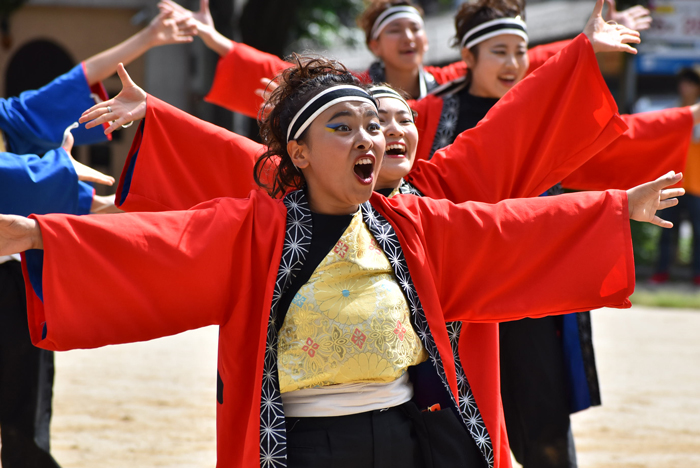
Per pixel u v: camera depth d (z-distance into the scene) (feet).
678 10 80.07
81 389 36.81
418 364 16.96
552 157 20.71
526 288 17.34
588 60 20.30
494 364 18.25
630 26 27.02
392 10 28.99
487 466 16.70
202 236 15.80
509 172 19.94
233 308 16.28
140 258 15.43
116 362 41.73
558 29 89.92
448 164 19.94
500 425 18.12
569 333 23.62
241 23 70.03
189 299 15.84
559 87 20.33
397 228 16.75
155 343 46.19
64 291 15.20
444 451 16.19
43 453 23.81
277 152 17.16
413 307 16.46
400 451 15.84
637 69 82.12
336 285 15.93
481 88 25.58
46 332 15.97
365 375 15.61
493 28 24.98
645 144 24.08
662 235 70.79
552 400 22.82
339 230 16.25
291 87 16.70
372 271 16.12
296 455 15.48
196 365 41.32
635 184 24.66
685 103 67.36
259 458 15.23
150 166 20.13
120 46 26.63
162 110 20.04
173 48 81.76
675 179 17.22
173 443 30.22
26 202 20.20
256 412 15.37
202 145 20.15
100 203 23.94
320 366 15.52
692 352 45.70
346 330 15.57
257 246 16.11
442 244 16.99
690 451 30.22
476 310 17.34
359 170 16.03
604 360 43.88
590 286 17.29
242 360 16.16
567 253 17.35
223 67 29.89
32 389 23.71
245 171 20.04
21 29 82.58
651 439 31.60
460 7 26.18
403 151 19.02
